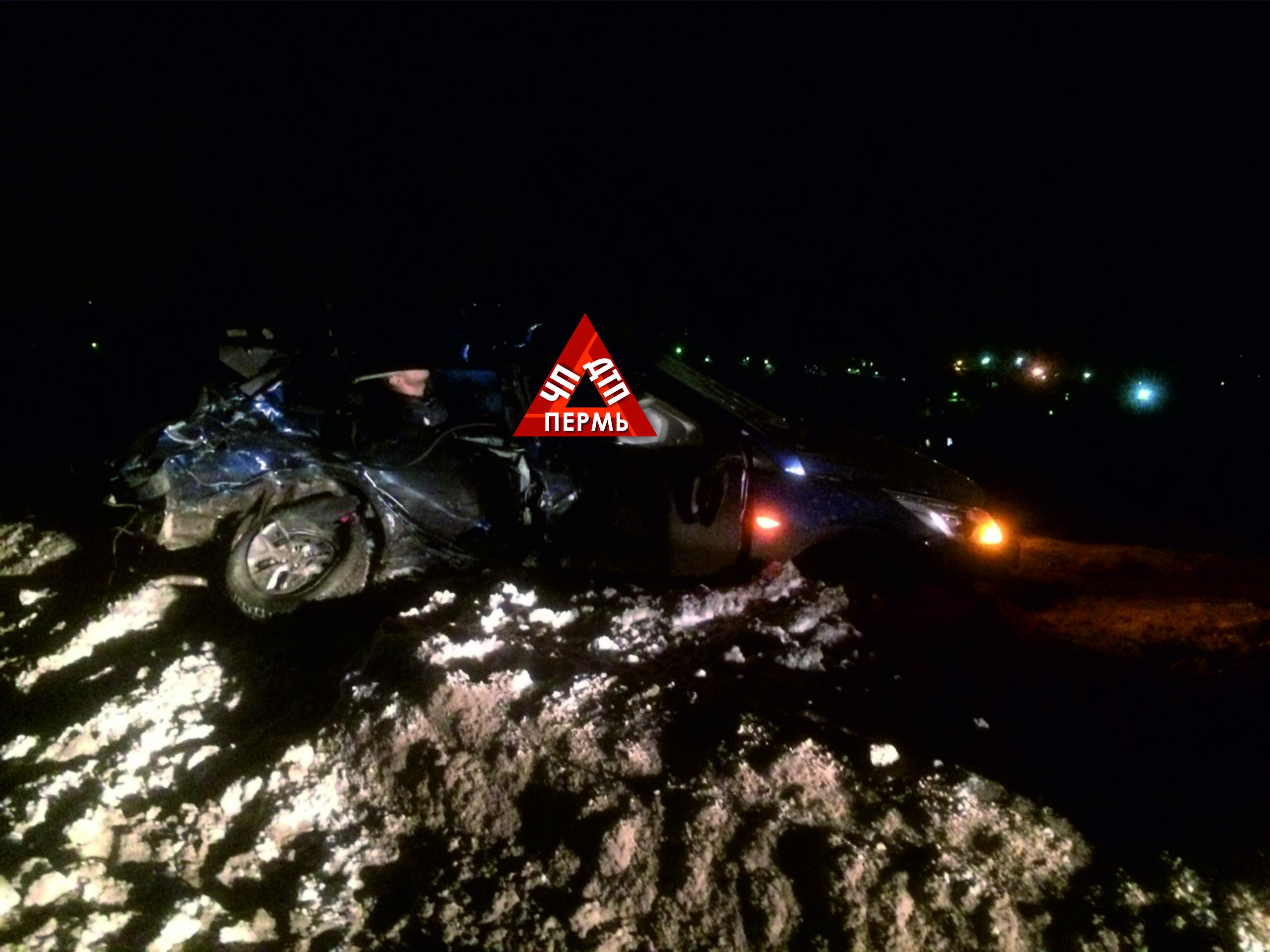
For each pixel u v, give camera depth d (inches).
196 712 154.2
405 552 215.6
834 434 222.4
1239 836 116.0
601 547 211.6
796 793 121.8
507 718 136.5
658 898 111.9
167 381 453.4
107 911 110.2
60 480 312.5
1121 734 145.6
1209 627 230.2
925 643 183.3
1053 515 514.6
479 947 106.7
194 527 207.6
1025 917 105.1
